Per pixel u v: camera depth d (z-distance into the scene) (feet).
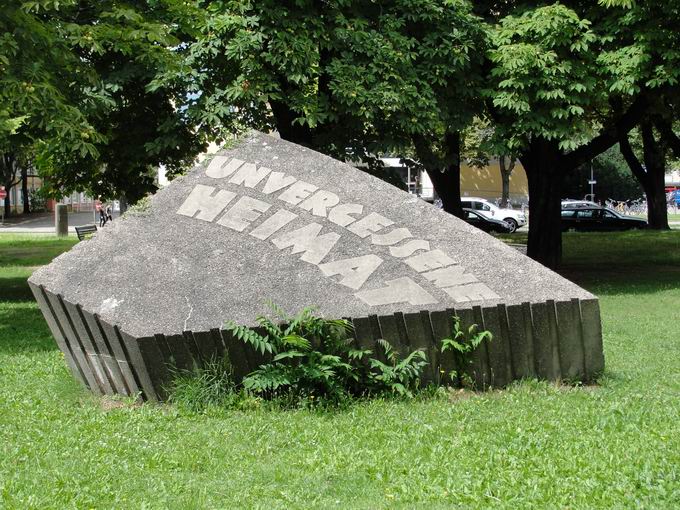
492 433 18.70
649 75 47.93
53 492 15.15
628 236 97.71
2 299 47.88
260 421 19.81
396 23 46.16
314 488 15.52
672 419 19.65
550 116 48.01
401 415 20.26
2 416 20.52
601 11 48.91
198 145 49.85
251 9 43.86
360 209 25.46
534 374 23.18
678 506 14.34
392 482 15.78
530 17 48.93
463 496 14.89
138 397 21.79
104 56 43.80
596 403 21.16
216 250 23.75
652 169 108.99
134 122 48.78
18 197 206.18
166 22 42.24
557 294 23.22
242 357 21.38
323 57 46.83
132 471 16.52
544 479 15.62
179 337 21.15
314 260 23.54
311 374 20.84
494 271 23.68
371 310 22.09
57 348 30.48
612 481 15.43
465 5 47.60
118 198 57.77
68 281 22.99
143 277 22.84
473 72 48.83
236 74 45.24
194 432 19.08
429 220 25.31
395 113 45.80
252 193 26.03
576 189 181.57
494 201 171.63
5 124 34.42
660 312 39.11
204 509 14.57
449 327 22.45
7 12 31.53
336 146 46.98
